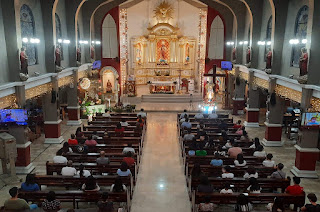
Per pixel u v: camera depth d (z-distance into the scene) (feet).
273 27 52.21
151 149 54.70
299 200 29.96
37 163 47.37
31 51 47.75
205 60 90.84
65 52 64.23
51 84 54.29
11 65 40.24
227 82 88.74
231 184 33.22
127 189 32.01
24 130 42.42
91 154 40.27
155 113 83.66
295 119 63.00
